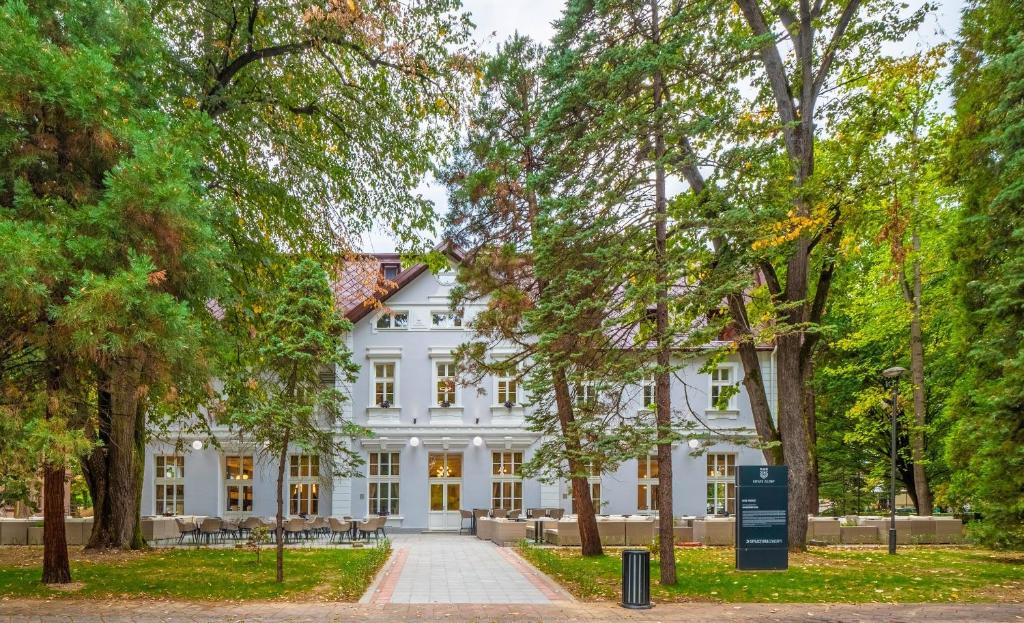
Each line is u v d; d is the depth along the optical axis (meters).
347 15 15.35
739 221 13.75
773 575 14.77
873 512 37.69
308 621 10.50
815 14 19.20
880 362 31.88
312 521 25.12
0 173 9.58
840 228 18.78
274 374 15.12
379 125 18.92
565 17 15.03
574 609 11.59
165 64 15.77
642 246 14.38
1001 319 16.28
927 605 11.98
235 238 17.50
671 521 13.78
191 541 23.91
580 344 15.20
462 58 17.75
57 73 9.25
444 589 13.62
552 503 29.08
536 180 14.72
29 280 8.32
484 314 17.92
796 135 19.14
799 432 19.20
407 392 29.50
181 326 9.51
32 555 18.64
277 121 18.41
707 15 15.81
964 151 18.88
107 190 9.86
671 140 13.82
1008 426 16.83
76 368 10.35
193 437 28.80
